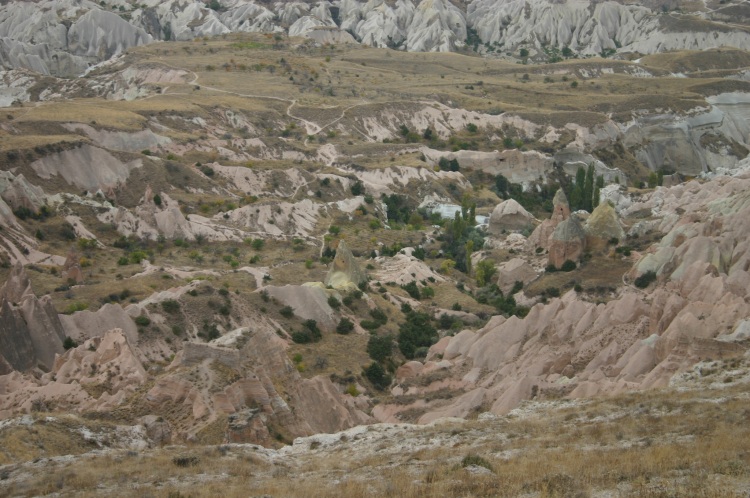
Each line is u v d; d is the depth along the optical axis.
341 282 132.75
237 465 55.72
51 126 190.75
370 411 92.75
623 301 94.56
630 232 152.88
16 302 106.19
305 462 58.47
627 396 66.81
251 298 117.44
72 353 85.62
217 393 69.94
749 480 43.28
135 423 67.12
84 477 52.09
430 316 132.50
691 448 49.69
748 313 83.31
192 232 165.88
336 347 111.88
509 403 81.44
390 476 50.78
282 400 76.44
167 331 105.94
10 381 83.81
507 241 172.25
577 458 50.66
